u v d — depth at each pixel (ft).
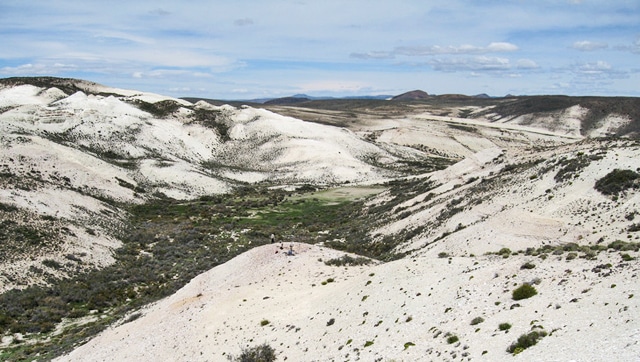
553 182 170.50
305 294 118.52
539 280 80.84
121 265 200.95
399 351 73.87
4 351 126.11
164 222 278.26
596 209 141.38
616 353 51.16
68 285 171.32
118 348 114.62
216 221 288.10
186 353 103.91
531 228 142.51
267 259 149.59
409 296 93.71
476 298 82.79
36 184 248.93
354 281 115.44
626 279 70.69
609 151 175.01
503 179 207.10
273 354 92.07
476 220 173.68
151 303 150.51
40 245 190.49
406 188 301.22
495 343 64.49
